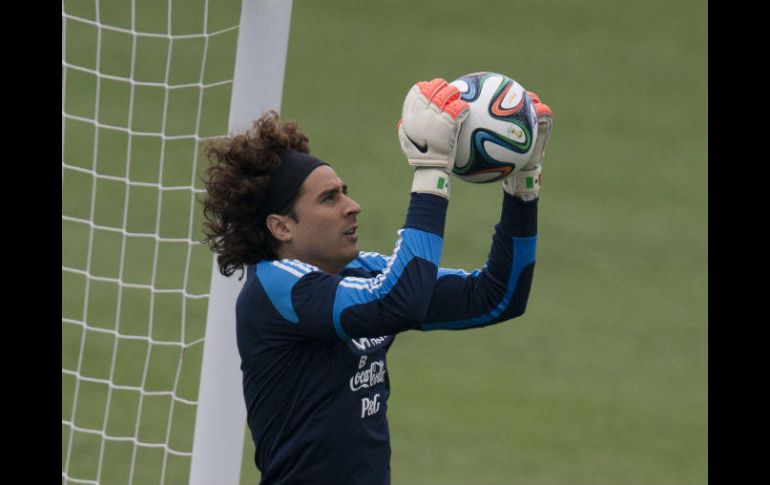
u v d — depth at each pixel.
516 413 29.88
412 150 14.61
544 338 33.47
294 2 51.22
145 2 46.38
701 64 49.22
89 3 46.19
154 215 35.47
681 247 38.31
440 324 16.05
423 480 26.77
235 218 15.07
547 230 38.66
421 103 14.52
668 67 48.97
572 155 43.31
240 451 17.59
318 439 14.70
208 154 15.38
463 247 37.22
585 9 52.09
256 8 16.59
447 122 14.42
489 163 14.95
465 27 50.53
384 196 39.56
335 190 14.99
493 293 15.71
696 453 28.50
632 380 31.70
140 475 25.84
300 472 14.84
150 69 43.03
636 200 40.84
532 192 15.52
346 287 14.27
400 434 28.67
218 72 42.72
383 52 48.47
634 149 43.94
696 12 52.38
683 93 47.50
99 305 31.61
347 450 14.81
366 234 37.47
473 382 31.16
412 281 14.10
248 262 15.23
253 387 14.99
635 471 27.59
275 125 15.02
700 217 39.94
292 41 48.69
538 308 34.84
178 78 42.59
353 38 49.19
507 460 27.83
